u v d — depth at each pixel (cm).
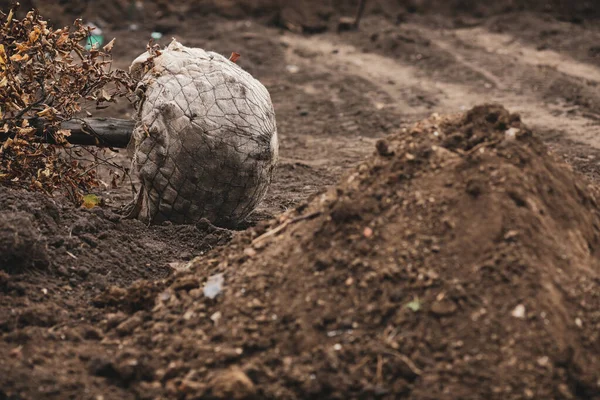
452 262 442
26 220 528
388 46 1612
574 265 453
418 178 485
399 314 429
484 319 418
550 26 1733
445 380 401
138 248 589
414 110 1209
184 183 617
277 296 458
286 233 498
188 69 624
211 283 484
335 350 421
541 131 1062
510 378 396
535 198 470
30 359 437
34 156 635
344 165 948
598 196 541
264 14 1852
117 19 1783
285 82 1409
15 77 630
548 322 414
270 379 415
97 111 1184
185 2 1859
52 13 1745
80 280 532
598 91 1285
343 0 1888
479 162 482
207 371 426
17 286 501
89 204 663
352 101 1263
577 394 399
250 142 619
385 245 459
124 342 460
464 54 1552
